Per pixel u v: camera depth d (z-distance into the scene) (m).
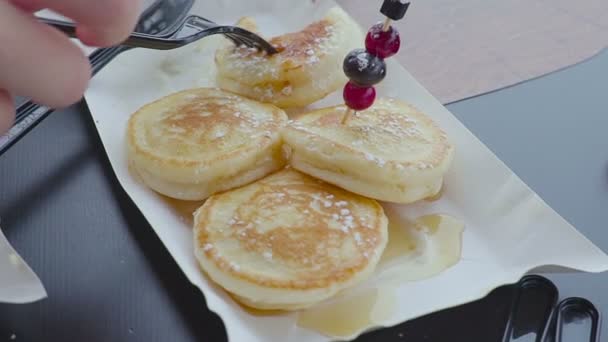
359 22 0.47
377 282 0.30
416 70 0.43
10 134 0.34
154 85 0.40
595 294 0.30
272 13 0.46
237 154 0.33
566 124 0.38
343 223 0.31
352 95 0.33
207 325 0.29
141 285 0.30
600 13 0.49
